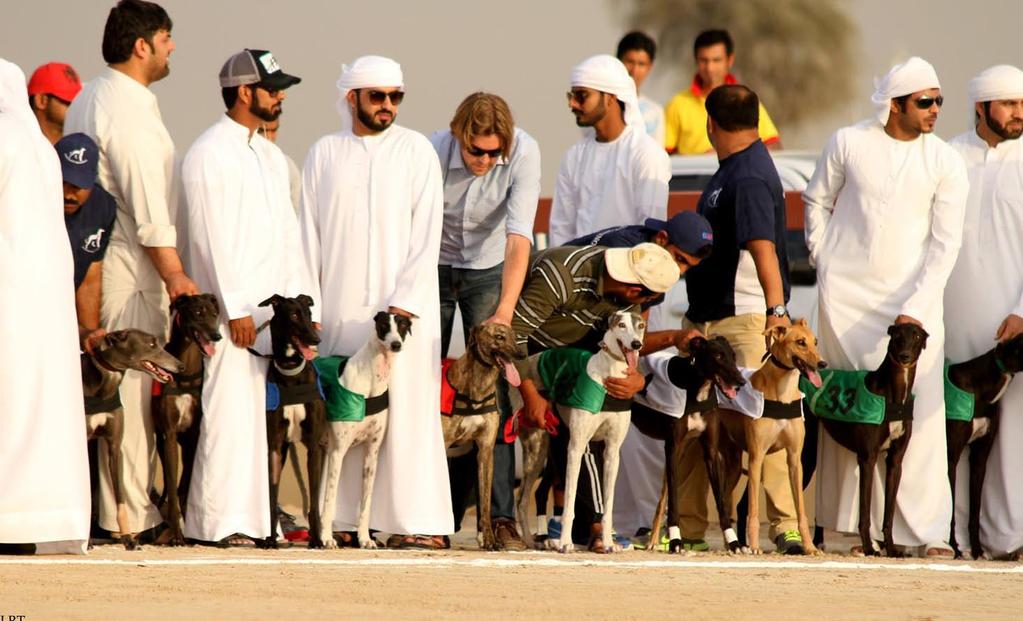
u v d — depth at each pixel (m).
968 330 29.84
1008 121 29.66
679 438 27.67
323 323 27.56
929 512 28.84
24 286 23.03
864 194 28.72
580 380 27.00
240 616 17.00
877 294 28.81
